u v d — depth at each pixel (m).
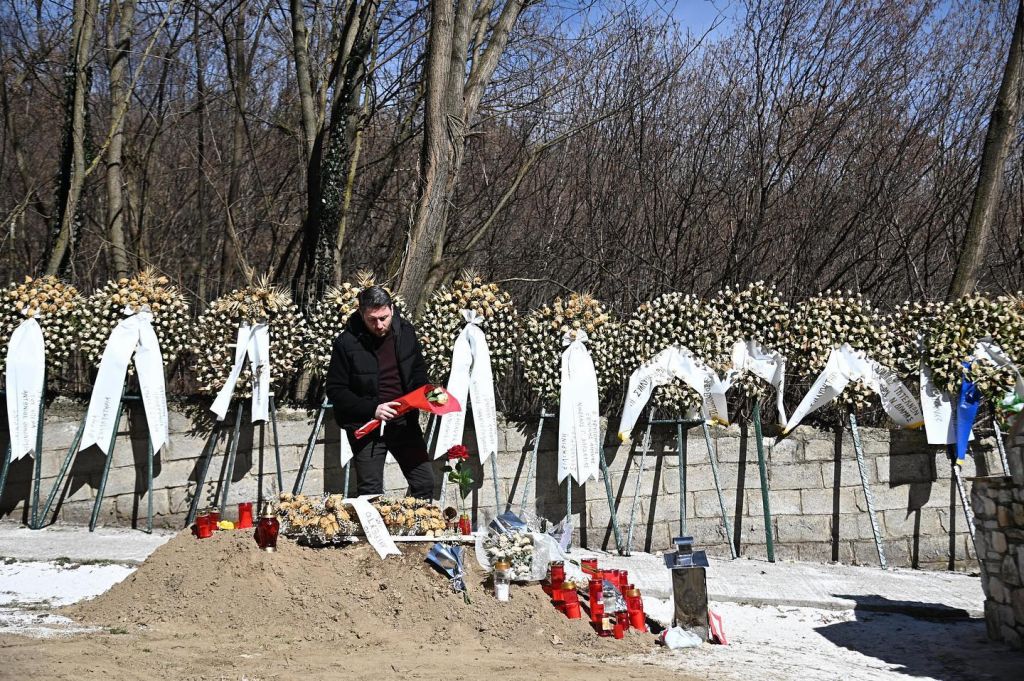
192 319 10.70
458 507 10.26
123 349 9.88
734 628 7.34
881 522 10.59
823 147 14.09
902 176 14.11
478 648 5.86
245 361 10.06
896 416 10.45
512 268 14.57
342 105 12.70
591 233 14.30
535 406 11.51
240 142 16.67
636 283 13.87
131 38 14.22
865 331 10.52
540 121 15.12
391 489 10.29
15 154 15.05
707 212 14.14
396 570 6.48
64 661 4.85
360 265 14.84
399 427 7.91
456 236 14.77
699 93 15.25
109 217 13.19
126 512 10.14
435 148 11.18
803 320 10.55
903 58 14.51
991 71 14.66
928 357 10.27
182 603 6.19
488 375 10.16
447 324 10.23
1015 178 14.65
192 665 5.04
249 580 6.21
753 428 10.73
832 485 10.64
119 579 7.61
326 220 12.46
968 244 11.74
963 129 14.52
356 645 5.77
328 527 6.69
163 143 17.48
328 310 10.30
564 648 6.05
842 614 7.92
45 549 8.64
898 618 7.85
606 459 10.56
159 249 16.23
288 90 17.86
